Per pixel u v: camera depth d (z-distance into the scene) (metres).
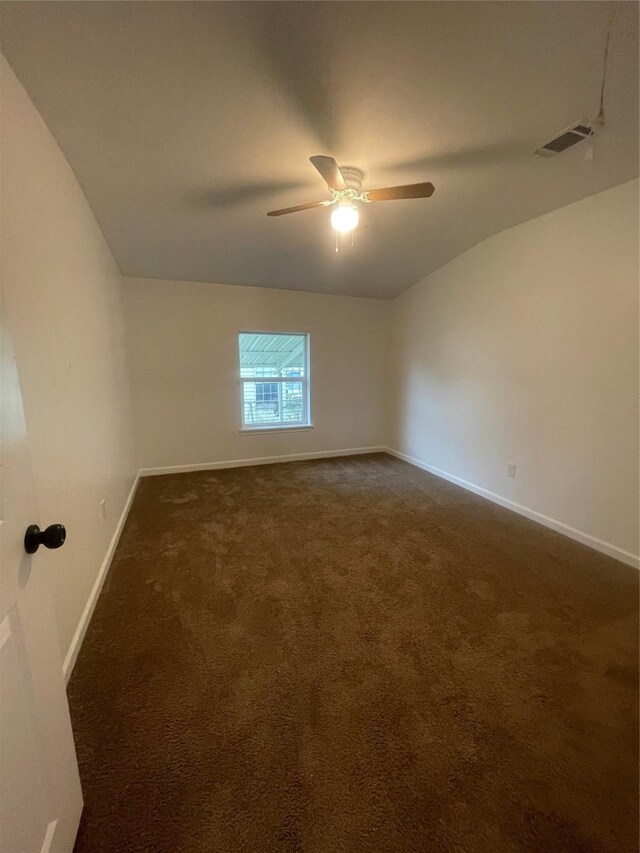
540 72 1.50
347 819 1.00
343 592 2.02
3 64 1.29
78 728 1.24
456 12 1.26
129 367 3.75
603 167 2.12
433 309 4.04
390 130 1.84
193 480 3.96
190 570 2.23
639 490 2.24
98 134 1.78
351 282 4.27
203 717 1.29
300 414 4.84
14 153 1.31
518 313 2.98
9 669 0.67
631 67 1.48
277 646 1.63
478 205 2.62
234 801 1.04
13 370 0.76
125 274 3.72
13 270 1.23
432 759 1.16
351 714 1.31
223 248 3.28
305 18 1.28
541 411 2.83
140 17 1.26
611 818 1.01
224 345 4.27
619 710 1.33
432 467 4.23
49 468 1.44
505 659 1.56
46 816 0.78
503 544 2.56
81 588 1.72
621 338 2.28
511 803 1.04
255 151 1.98
